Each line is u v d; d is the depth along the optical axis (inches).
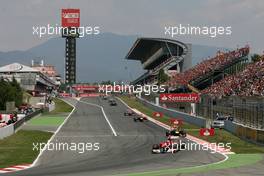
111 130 2519.7
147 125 2854.3
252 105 2207.2
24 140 1964.8
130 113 3759.8
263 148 1686.8
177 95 3329.2
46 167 1231.5
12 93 4087.1
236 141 1916.8
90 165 1258.6
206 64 4793.3
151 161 1337.4
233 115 2608.3
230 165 1246.9
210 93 3550.7
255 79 3122.5
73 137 2134.6
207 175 1057.5
